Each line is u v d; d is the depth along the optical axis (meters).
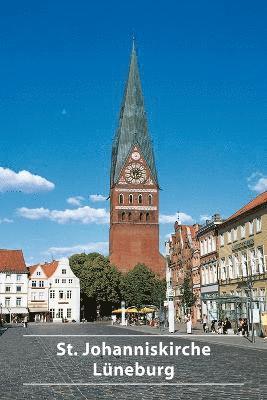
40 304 142.12
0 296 139.50
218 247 77.62
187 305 91.69
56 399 15.95
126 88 172.88
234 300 53.28
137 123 170.25
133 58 173.50
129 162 167.25
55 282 144.00
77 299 143.88
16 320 133.38
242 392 16.88
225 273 74.62
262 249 61.72
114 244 162.75
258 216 63.09
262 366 24.97
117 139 171.25
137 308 105.44
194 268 92.94
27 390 17.88
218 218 79.06
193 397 16.05
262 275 61.06
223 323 60.25
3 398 16.20
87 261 147.12
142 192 166.12
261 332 49.69
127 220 164.25
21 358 30.39
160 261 162.38
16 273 141.38
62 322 136.12
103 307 145.75
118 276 144.62
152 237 164.00
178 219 109.62
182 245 103.81
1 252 145.38
